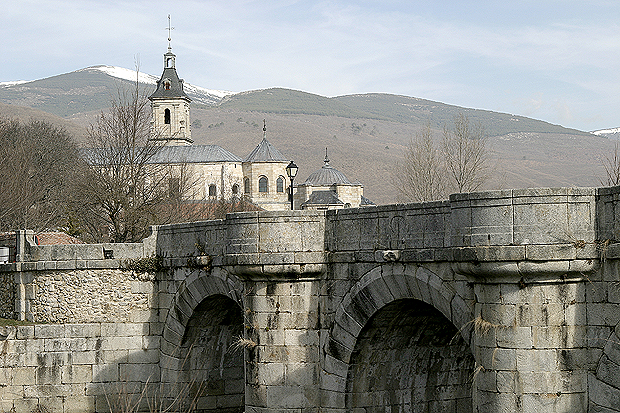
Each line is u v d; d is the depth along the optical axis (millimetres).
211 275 26500
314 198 117312
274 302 22656
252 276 22812
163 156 113500
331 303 22141
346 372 21547
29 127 86062
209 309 28438
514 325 15859
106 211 47594
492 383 16109
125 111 53594
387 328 21172
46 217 62688
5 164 60750
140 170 49656
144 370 30250
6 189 57562
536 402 15688
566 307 15742
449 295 17922
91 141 60969
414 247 18953
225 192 115688
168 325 29594
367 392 22031
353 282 21250
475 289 16672
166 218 48625
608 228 15344
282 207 124688
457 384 23656
